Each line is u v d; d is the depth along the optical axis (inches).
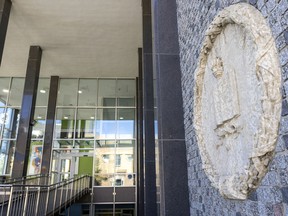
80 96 624.1
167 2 213.8
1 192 232.8
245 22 82.2
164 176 168.6
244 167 82.6
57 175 559.8
